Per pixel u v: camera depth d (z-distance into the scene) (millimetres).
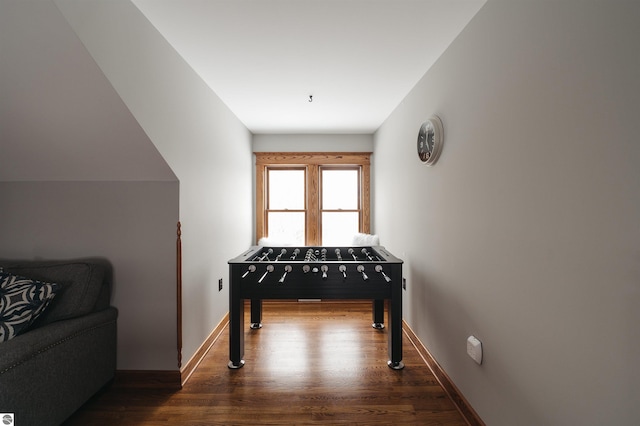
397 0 1505
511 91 1311
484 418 1532
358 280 2201
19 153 1771
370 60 2129
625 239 833
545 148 1118
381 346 2580
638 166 797
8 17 1179
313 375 2131
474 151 1621
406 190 2791
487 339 1507
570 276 1014
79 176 1951
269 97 2832
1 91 1446
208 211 2531
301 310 3502
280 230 4316
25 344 1349
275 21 1681
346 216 4324
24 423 1329
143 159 1825
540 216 1146
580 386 980
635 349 817
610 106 869
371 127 3941
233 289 2217
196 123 2297
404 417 1708
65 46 1260
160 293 1995
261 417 1710
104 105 1496
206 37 1838
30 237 1993
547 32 1103
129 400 1858
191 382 2051
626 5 826
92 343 1757
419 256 2463
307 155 4230
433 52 2018
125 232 1987
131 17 1530
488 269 1496
